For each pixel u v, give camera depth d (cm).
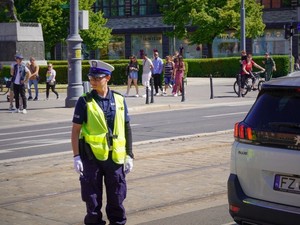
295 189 602
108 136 672
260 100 654
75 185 996
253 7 5262
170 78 3128
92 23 5412
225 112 2214
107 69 685
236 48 6234
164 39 6794
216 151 1299
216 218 800
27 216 818
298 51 5959
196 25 5453
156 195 922
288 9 6022
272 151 618
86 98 678
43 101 2780
